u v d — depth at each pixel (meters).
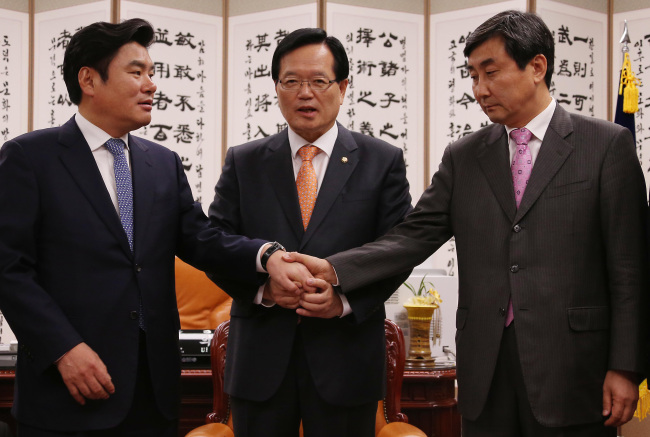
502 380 1.99
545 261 1.95
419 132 5.09
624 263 1.92
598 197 1.96
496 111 2.03
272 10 5.09
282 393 2.11
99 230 1.95
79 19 5.01
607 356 1.95
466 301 2.06
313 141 2.23
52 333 1.81
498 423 1.99
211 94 5.18
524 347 1.93
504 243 2.01
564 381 1.91
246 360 2.13
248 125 5.16
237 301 2.19
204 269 2.22
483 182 2.08
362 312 2.10
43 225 1.93
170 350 2.05
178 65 5.09
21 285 1.83
